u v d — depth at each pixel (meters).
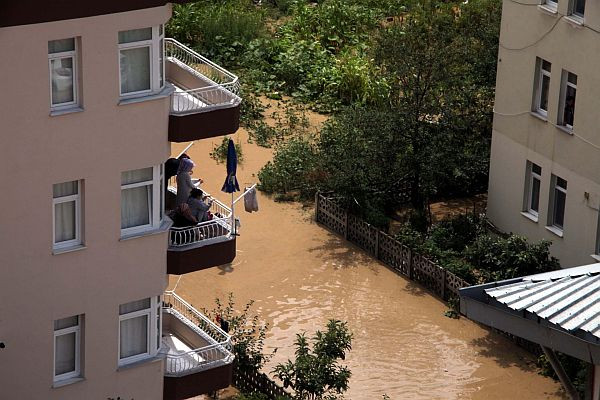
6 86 30.66
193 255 35.16
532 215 48.59
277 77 65.38
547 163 47.16
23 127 31.19
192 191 35.66
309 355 40.34
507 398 42.66
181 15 68.44
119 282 33.88
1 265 32.03
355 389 42.88
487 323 31.36
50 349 33.44
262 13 72.12
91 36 31.30
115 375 34.59
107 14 31.31
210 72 37.38
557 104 46.19
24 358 33.12
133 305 34.62
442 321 46.69
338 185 51.00
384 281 49.03
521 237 47.38
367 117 51.41
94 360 34.16
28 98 30.98
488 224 51.06
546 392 42.84
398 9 72.75
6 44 30.33
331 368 40.16
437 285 47.94
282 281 48.91
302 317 46.75
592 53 44.16
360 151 51.34
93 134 32.12
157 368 35.28
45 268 32.62
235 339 42.28
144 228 34.03
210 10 69.56
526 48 47.25
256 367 41.44
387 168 52.00
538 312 30.09
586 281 31.41
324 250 50.94
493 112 50.84
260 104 62.25
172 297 40.97
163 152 33.53
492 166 50.31
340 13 70.12
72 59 31.50
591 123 44.72
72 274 33.09
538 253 46.34
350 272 49.59
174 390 35.72
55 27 30.75
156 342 35.28
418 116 51.72
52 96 31.55
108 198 32.91
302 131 60.22
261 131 59.56
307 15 70.81
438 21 57.69
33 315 32.88
